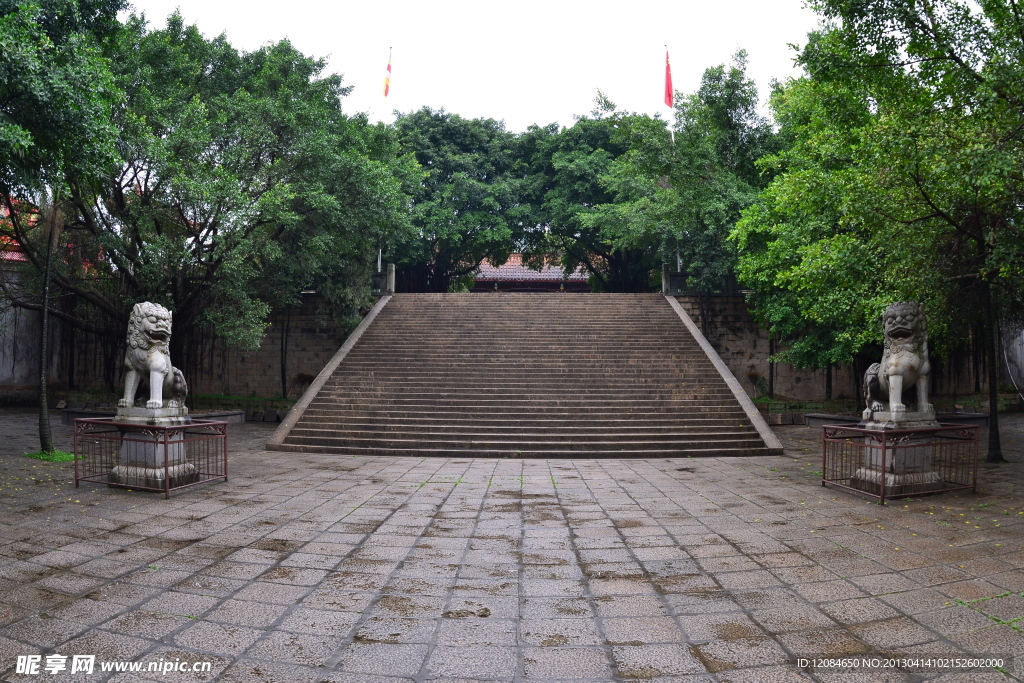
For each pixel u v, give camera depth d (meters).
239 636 4.21
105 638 4.16
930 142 8.47
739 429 14.24
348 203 17.70
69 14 10.39
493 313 21.66
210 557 5.89
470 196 27.84
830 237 12.77
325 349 22.22
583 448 13.27
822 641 4.15
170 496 8.62
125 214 15.73
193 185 14.27
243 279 16.80
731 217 18.77
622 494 9.01
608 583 5.27
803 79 15.05
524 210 28.12
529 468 11.50
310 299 22.41
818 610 4.67
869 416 9.41
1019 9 8.61
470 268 32.31
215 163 16.33
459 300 23.03
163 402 9.35
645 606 4.77
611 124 25.83
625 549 6.24
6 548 6.09
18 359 23.05
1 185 9.87
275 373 22.38
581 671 3.76
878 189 9.73
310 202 16.12
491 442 13.47
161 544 6.29
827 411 20.09
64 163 9.52
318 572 5.50
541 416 14.78
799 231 13.28
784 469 11.35
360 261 21.31
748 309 20.34
